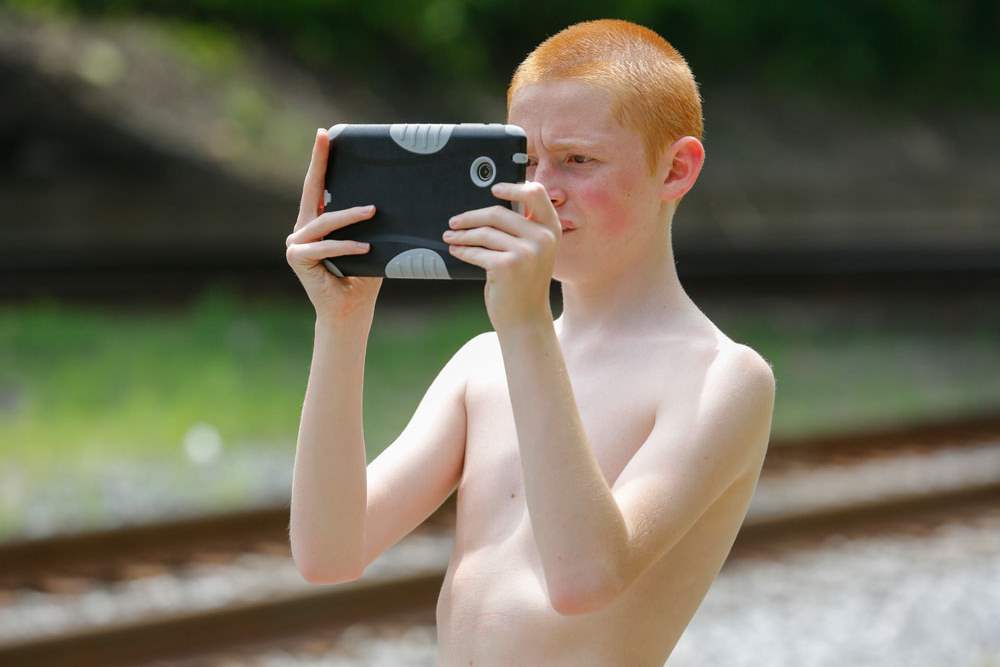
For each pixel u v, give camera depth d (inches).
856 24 3855.8
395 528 286.5
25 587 794.8
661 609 265.6
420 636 756.6
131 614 738.2
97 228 2101.4
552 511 235.9
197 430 1158.3
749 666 736.3
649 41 269.4
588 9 3420.3
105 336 1550.2
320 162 252.7
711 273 2175.2
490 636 262.4
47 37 2395.4
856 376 1596.9
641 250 272.5
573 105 257.8
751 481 275.1
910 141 3585.1
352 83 2790.4
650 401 265.7
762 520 944.9
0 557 808.9
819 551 940.0
